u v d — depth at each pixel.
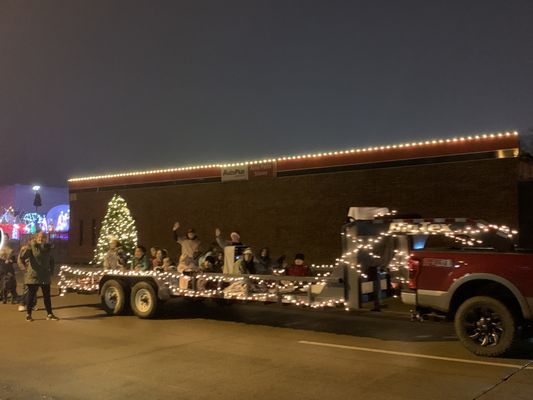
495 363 8.18
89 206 28.84
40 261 12.19
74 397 6.57
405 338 10.12
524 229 16.03
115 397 6.58
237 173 22.73
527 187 16.25
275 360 8.41
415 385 7.02
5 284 15.35
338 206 19.69
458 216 16.83
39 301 15.77
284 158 21.30
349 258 10.13
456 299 9.06
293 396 6.60
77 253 29.22
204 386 7.03
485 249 9.30
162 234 25.33
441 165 17.27
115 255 13.55
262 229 21.83
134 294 12.59
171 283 12.35
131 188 26.77
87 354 8.82
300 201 20.77
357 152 19.22
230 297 11.50
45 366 8.05
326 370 7.79
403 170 18.06
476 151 16.59
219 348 9.27
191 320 12.23
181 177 24.73
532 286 8.27
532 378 7.32
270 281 12.27
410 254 9.42
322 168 20.17
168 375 7.55
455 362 8.24
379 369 7.84
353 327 11.27
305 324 11.62
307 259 20.45
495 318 8.52
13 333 10.67
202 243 23.75
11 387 6.98
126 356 8.68
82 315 13.04
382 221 10.38
